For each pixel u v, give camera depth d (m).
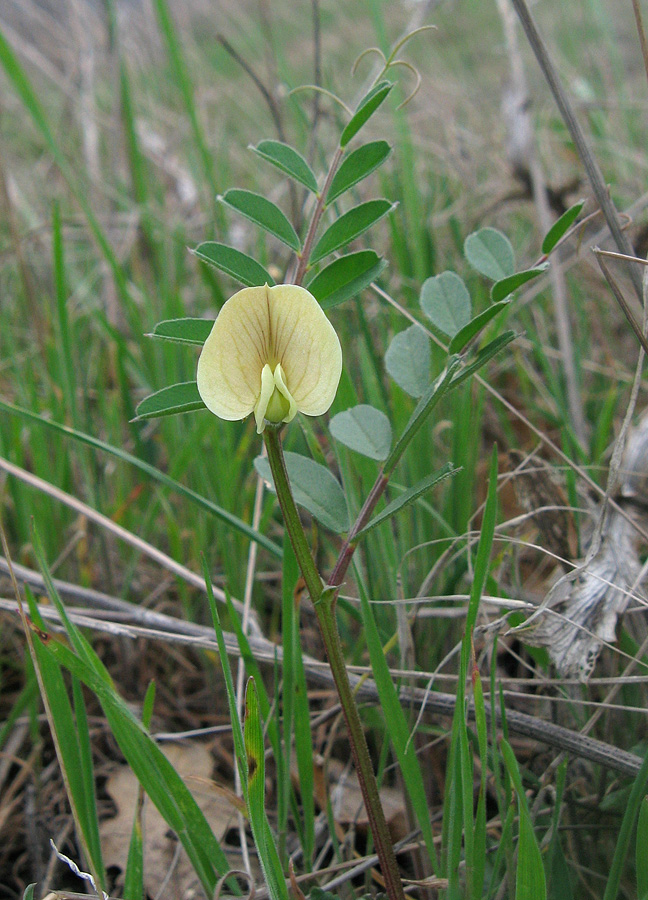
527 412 0.33
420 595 0.21
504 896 0.17
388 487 0.23
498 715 0.19
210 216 0.39
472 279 0.33
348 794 0.23
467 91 0.58
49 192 0.50
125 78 0.41
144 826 0.23
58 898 0.17
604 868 0.19
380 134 0.50
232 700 0.16
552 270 0.29
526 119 0.34
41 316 0.35
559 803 0.17
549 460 0.28
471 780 0.16
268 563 0.30
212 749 0.25
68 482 0.30
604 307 0.36
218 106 0.64
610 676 0.20
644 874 0.16
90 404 0.37
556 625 0.19
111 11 0.40
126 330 0.39
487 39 0.73
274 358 0.14
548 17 0.72
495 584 0.20
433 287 0.17
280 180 0.49
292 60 0.75
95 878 0.17
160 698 0.27
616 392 0.26
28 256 0.44
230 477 0.27
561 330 0.28
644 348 0.19
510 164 0.35
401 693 0.21
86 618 0.22
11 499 0.32
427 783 0.21
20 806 0.24
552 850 0.17
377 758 0.23
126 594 0.28
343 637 0.24
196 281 0.42
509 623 0.21
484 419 0.32
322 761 0.22
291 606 0.19
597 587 0.19
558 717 0.20
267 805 0.23
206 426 0.27
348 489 0.21
